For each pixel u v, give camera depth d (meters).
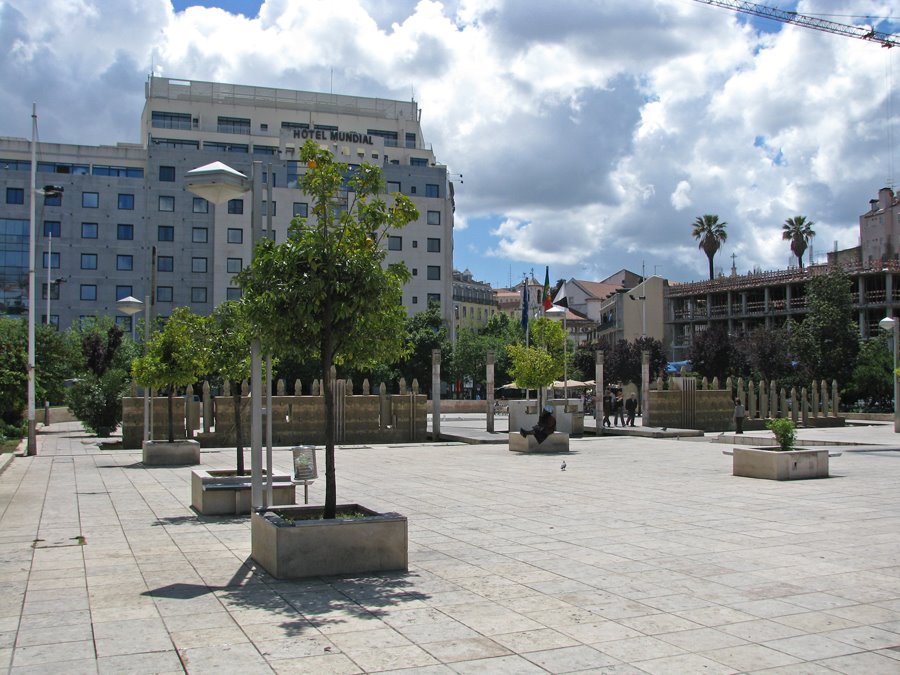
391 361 8.92
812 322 55.72
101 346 46.44
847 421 42.06
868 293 61.66
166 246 73.94
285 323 8.04
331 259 8.04
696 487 14.43
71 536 9.78
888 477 15.91
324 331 8.26
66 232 71.62
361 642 5.55
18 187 70.88
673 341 80.31
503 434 29.05
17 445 25.31
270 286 8.16
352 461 20.38
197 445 19.47
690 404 33.75
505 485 14.87
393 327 8.56
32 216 23.67
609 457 21.19
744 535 9.61
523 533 9.80
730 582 7.29
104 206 72.56
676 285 80.50
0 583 7.34
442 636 5.68
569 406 31.42
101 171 74.69
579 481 15.51
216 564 8.12
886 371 50.66
